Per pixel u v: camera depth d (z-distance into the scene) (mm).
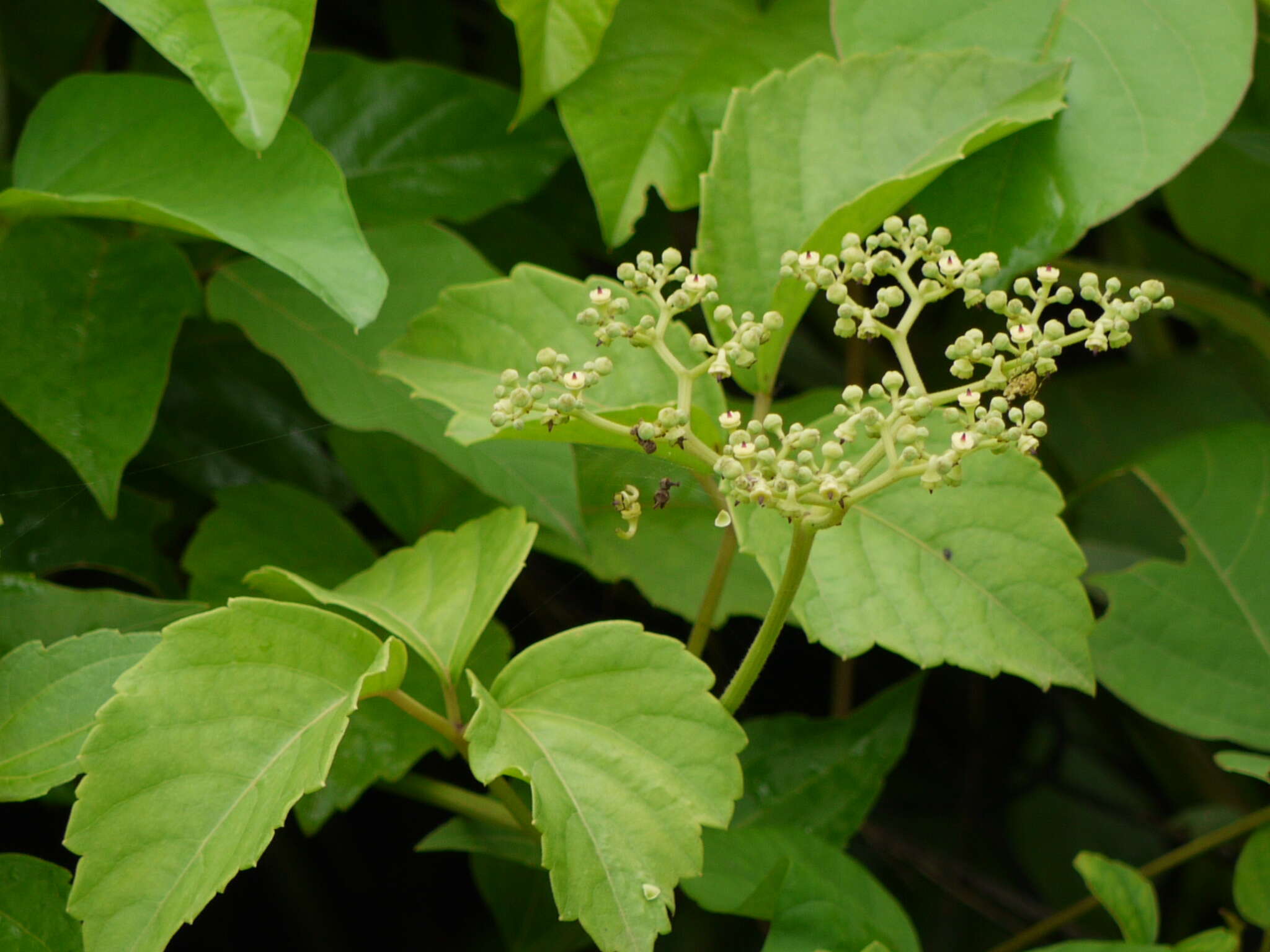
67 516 708
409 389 692
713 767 615
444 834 688
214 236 644
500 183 747
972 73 683
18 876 622
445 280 705
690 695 621
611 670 624
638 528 714
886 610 650
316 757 604
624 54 723
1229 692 702
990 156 679
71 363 675
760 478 599
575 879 602
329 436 729
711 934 743
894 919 647
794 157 682
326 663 623
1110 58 677
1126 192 668
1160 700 702
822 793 710
